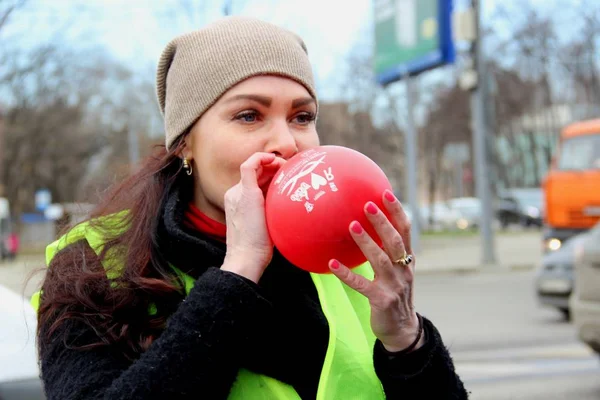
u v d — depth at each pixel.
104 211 1.73
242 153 1.58
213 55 1.62
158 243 1.60
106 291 1.53
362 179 1.42
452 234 31.31
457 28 15.83
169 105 1.72
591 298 5.88
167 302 1.54
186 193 1.74
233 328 1.39
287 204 1.43
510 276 15.40
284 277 1.59
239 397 1.50
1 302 2.95
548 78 41.81
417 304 11.36
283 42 1.64
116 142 40.47
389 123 38.00
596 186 11.88
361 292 1.46
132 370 1.38
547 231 12.41
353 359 1.61
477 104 16.31
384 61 19.38
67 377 1.46
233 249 1.49
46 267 1.68
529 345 7.82
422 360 1.56
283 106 1.62
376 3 19.70
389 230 1.40
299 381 1.53
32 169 38.78
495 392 5.93
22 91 31.98
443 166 50.66
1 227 26.14
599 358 6.66
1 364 2.60
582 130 12.48
